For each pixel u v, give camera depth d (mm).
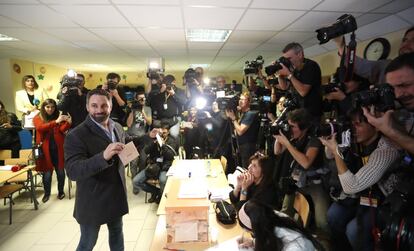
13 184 3428
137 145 2234
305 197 1747
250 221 1128
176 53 5543
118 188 1831
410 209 1031
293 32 3646
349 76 1868
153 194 3561
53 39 4051
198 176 2418
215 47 4824
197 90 4254
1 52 5234
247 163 3076
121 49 4992
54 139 3551
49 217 3160
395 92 1194
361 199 1473
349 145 1376
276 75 2688
